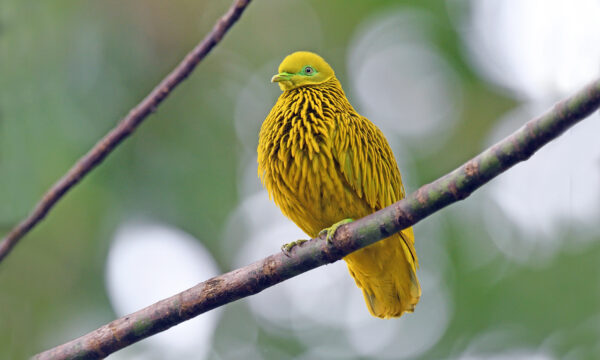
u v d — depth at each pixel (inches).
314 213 358.0
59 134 456.1
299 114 360.5
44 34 438.3
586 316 538.9
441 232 614.9
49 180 439.8
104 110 527.8
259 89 658.2
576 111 235.1
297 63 378.6
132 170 579.5
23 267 475.8
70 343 299.9
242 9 314.3
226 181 622.2
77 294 518.0
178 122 619.2
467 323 572.4
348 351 616.7
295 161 347.9
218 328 651.5
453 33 666.8
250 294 297.3
